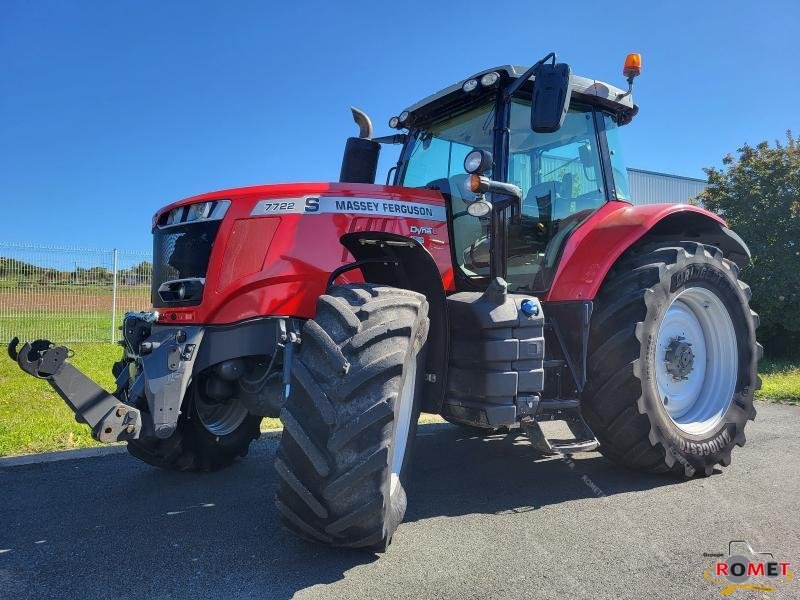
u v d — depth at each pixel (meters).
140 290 11.45
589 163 3.91
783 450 4.24
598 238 3.55
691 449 3.49
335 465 2.15
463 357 2.96
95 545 2.60
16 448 4.25
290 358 2.79
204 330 2.93
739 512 2.95
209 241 3.01
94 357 8.95
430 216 3.33
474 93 3.52
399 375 2.25
